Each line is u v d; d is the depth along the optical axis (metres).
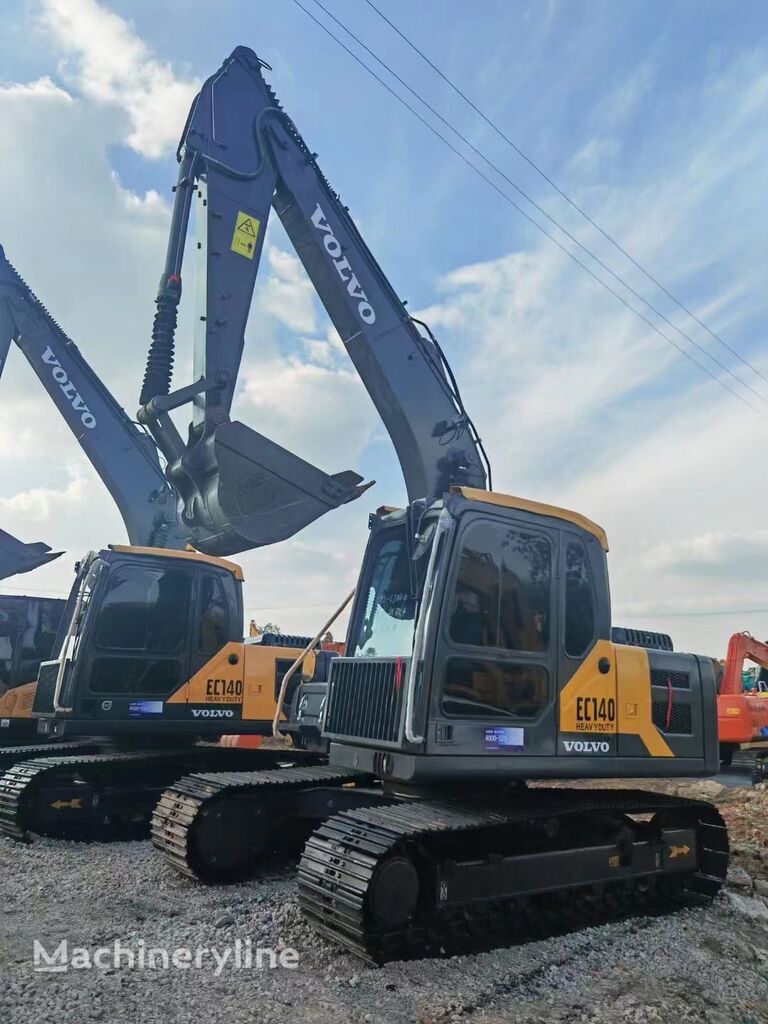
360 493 9.18
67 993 4.11
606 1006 4.38
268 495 8.72
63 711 8.03
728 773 14.42
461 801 5.57
